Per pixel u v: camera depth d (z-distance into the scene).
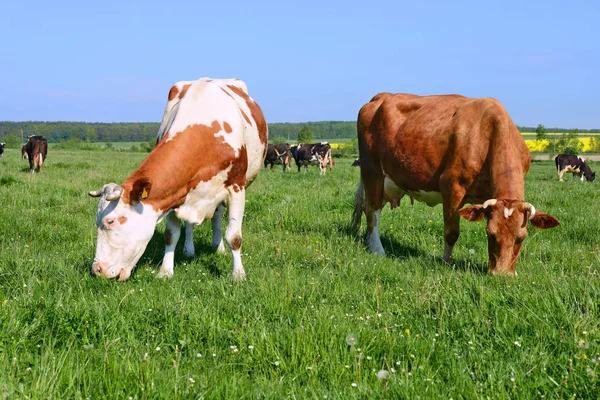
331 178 21.20
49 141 153.00
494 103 6.81
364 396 3.12
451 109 7.29
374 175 8.33
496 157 6.50
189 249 7.30
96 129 162.00
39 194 11.60
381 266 6.37
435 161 7.20
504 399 3.09
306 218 9.41
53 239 7.43
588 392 3.13
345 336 3.86
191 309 4.55
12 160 30.78
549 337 3.93
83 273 5.68
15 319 3.97
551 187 18.23
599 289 4.73
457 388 3.21
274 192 12.72
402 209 10.52
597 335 3.88
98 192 5.61
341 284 5.46
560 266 6.30
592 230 8.50
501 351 3.83
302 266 6.55
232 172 6.36
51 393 2.97
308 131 103.69
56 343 3.90
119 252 5.59
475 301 4.70
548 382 3.29
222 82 7.73
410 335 4.02
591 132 170.50
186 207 6.19
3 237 7.19
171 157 5.86
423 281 5.57
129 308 4.52
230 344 3.97
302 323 4.26
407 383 3.16
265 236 8.12
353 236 8.50
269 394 3.11
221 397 3.13
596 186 20.19
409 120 7.72
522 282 5.34
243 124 6.77
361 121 8.70
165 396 3.03
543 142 106.19
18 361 3.44
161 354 3.80
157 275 6.12
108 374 3.24
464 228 8.69
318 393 3.18
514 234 5.82
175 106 6.95
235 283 5.54
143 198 5.48
